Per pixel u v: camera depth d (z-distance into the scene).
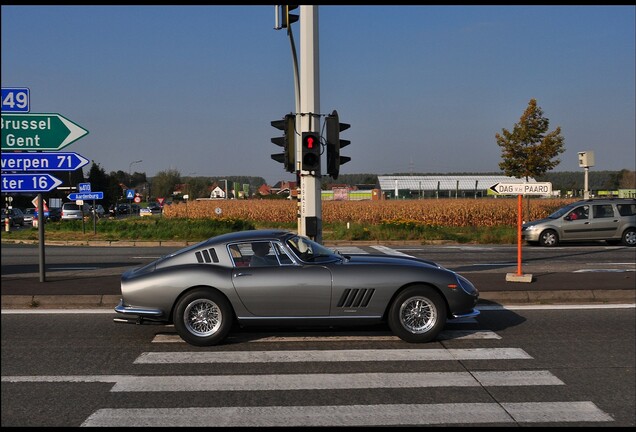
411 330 6.87
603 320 8.05
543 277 11.02
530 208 33.75
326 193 76.31
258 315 6.79
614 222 20.08
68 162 10.02
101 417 4.64
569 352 6.51
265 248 6.95
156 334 7.37
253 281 6.73
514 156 31.92
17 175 9.92
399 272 6.83
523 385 5.40
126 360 6.23
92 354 6.46
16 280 10.79
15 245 22.31
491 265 14.23
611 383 5.45
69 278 11.12
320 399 5.04
